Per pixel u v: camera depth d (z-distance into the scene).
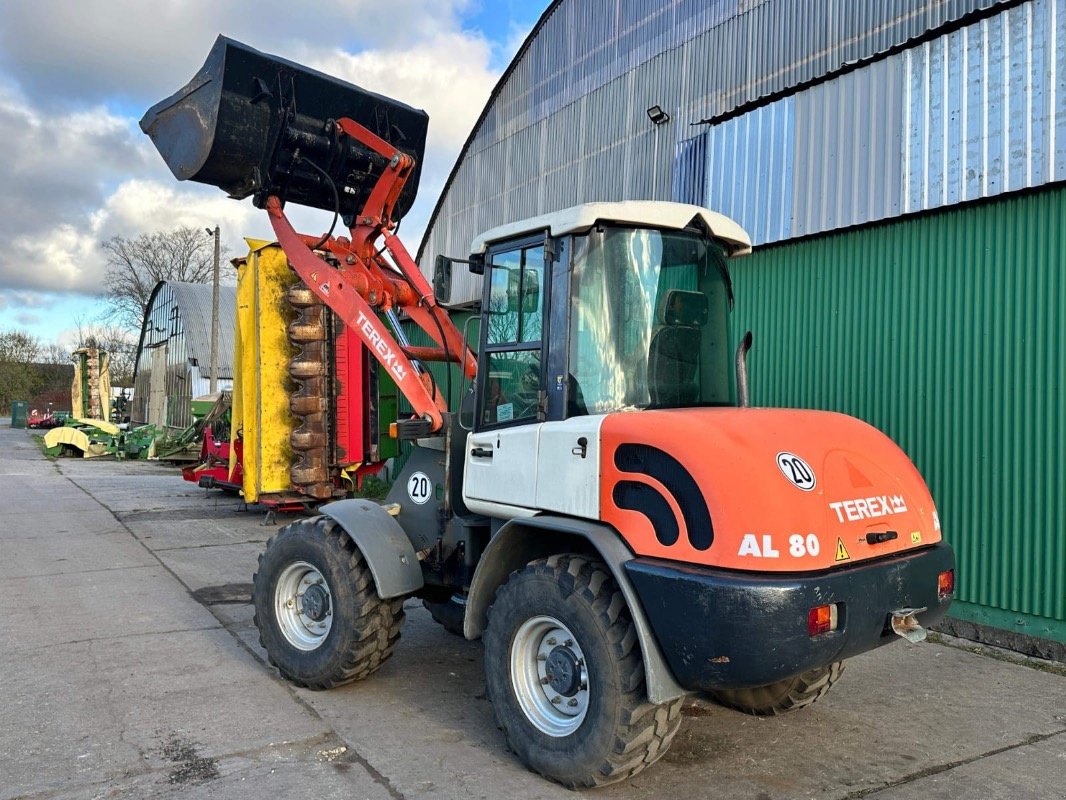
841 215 6.89
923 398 6.31
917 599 3.53
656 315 4.05
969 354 6.02
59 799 3.41
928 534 3.75
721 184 8.16
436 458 4.92
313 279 5.58
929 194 6.21
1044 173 5.50
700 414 3.62
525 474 3.91
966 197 5.97
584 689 3.55
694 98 9.62
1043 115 5.53
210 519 11.41
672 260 4.16
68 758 3.80
